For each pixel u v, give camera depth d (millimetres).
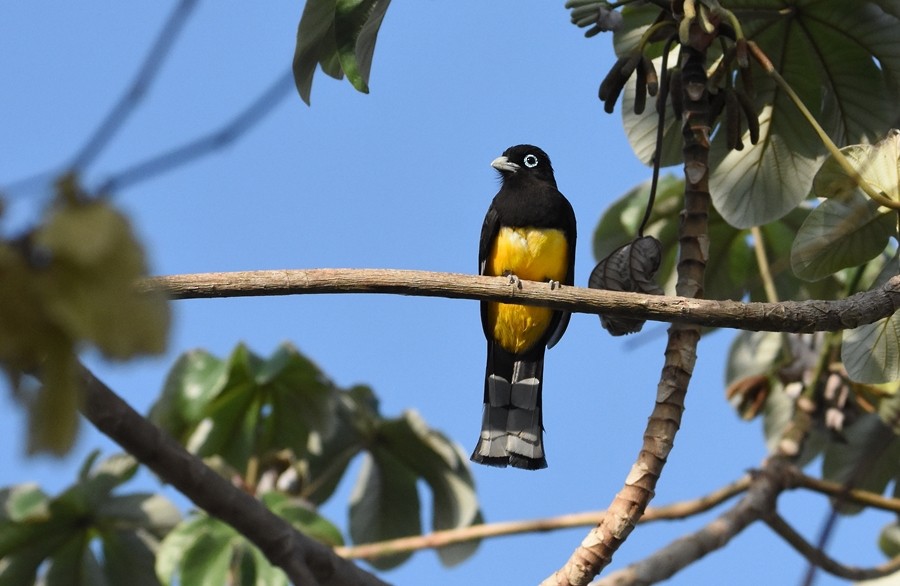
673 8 8906
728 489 10797
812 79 10289
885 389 11898
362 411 13570
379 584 8094
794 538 10281
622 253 8477
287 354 12008
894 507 10781
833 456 13266
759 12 9797
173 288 7059
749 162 10500
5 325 2342
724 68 9039
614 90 9031
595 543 7875
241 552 9656
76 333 2344
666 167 11367
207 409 12227
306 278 7195
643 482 7879
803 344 11930
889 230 8219
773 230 12992
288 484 11703
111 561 10953
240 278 7137
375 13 8609
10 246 2348
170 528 10930
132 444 6938
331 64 9375
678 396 8023
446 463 13602
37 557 10836
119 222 2373
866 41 9969
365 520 13633
